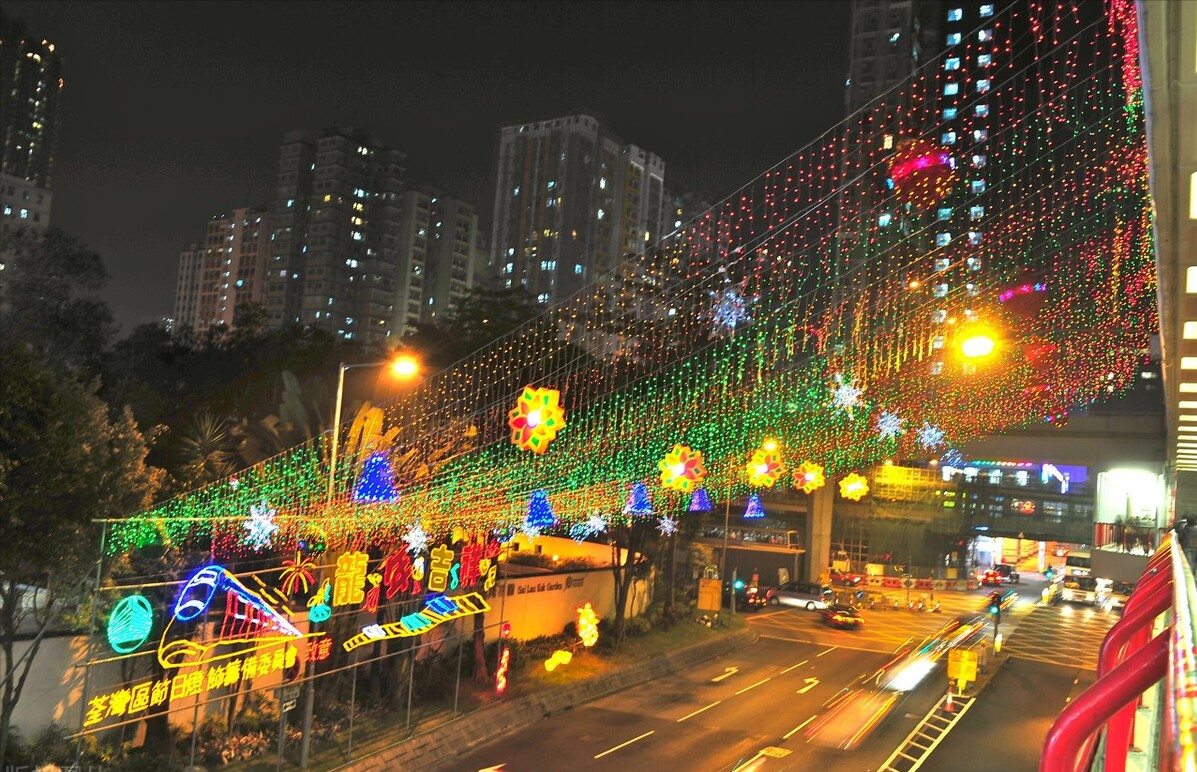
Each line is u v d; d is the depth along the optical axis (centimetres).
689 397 4747
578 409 4366
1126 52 1047
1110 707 301
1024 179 4147
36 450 1838
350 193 17512
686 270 4859
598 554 5262
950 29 10744
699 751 3044
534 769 2800
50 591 2045
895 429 6012
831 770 2884
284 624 2494
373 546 3077
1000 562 12062
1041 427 6838
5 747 1911
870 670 4569
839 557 8875
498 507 3806
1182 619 255
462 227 18638
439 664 3516
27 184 15012
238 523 2706
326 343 5881
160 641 2319
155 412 4631
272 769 2489
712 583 5419
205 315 19988
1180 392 1138
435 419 4003
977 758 3073
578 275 18988
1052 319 4872
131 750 2361
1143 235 3073
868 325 5081
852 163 6231
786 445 5694
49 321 4556
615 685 3938
